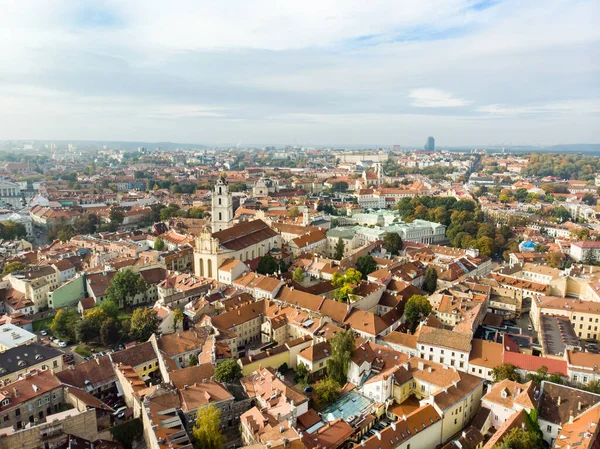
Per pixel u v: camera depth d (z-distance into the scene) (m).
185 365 167.25
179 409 129.00
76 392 138.25
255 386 144.38
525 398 127.50
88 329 191.50
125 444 127.75
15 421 126.88
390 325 190.50
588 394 127.81
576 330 199.38
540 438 121.94
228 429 135.50
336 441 121.06
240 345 189.50
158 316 194.00
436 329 172.62
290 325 191.12
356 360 155.25
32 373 140.38
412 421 122.75
